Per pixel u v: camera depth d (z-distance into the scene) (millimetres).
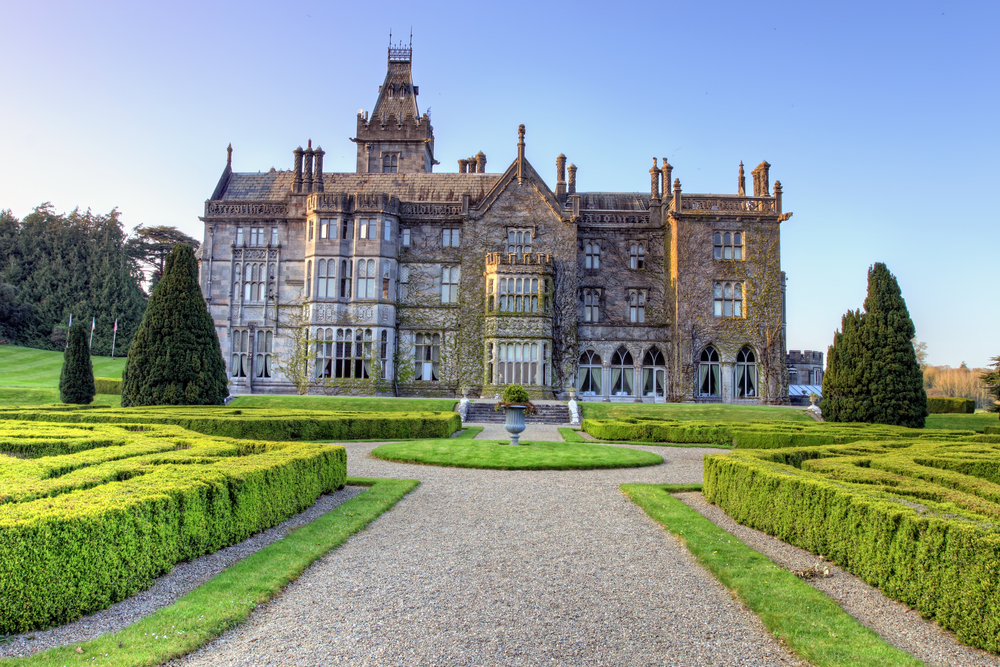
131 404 35875
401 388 49219
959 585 8602
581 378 50188
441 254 50188
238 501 12102
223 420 26328
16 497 10133
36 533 8195
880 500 10734
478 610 9266
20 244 91062
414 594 9812
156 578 10109
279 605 9305
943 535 8969
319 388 47438
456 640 8289
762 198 49375
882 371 33344
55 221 96000
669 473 20688
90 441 16969
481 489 17453
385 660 7719
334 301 47938
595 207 55219
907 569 9570
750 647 8250
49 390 46531
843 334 35031
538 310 47281
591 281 51750
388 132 62375
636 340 50281
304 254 49750
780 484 13156
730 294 49031
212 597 9234
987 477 15742
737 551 11875
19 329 83312
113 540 9117
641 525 13977
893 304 33938
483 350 48969
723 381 48438
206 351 36875
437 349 49688
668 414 40312
